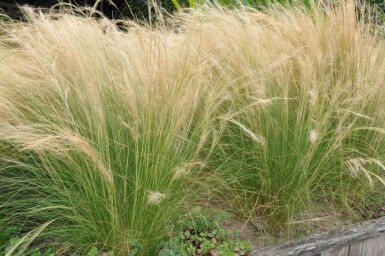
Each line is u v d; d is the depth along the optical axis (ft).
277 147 7.52
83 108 6.55
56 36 7.22
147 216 6.25
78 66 6.85
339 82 8.14
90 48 7.61
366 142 8.57
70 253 6.33
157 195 5.52
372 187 8.43
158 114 6.40
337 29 9.23
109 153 6.31
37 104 6.92
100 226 6.41
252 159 7.89
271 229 7.67
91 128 6.45
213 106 7.63
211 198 7.76
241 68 8.20
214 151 7.82
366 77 8.50
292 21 10.02
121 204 6.42
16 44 9.13
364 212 8.41
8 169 7.13
